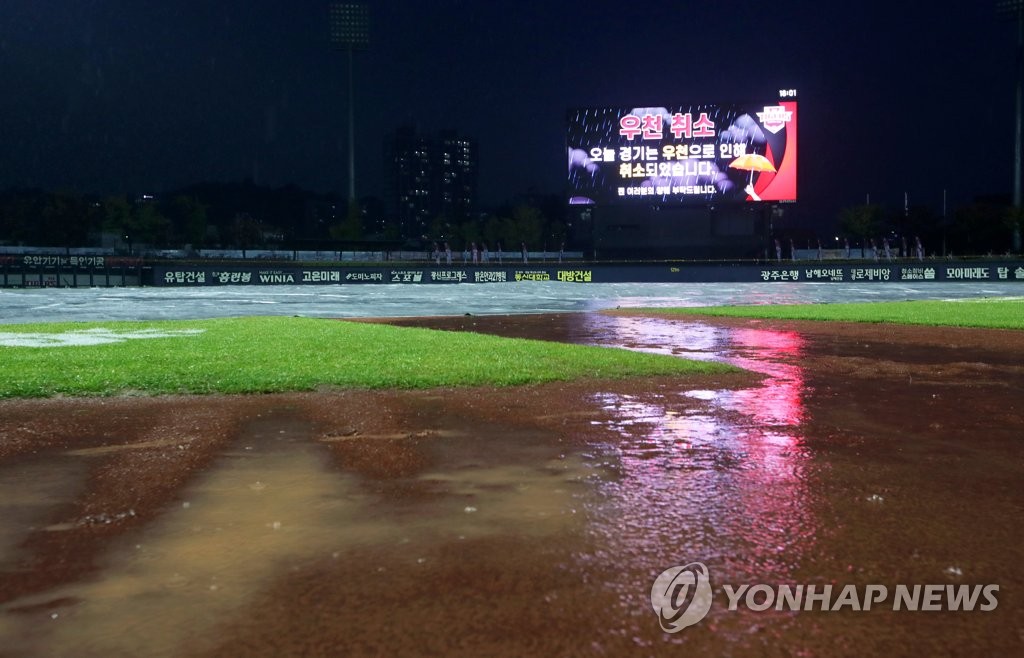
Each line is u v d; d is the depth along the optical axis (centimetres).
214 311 2908
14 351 1230
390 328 1778
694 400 805
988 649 272
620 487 474
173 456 558
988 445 595
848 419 704
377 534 387
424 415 715
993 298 3525
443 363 1066
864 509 428
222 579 331
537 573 336
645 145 5950
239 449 580
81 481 491
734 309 2534
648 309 2614
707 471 514
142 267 4991
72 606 306
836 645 274
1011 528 397
